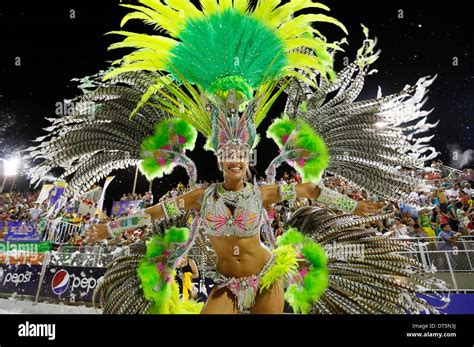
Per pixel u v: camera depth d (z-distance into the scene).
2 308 6.35
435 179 8.58
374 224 5.98
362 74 2.61
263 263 2.20
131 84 2.62
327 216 2.47
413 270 2.28
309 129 2.43
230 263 2.19
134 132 2.53
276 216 6.79
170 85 2.59
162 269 2.35
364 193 6.82
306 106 2.55
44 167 2.36
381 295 2.23
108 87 2.56
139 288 2.35
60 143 2.39
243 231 2.14
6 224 9.05
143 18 2.44
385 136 2.37
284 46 2.42
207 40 2.36
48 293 6.83
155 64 2.43
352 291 2.26
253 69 2.40
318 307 2.27
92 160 2.45
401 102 2.44
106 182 10.33
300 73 2.68
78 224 9.35
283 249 2.24
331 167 2.41
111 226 2.24
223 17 2.36
